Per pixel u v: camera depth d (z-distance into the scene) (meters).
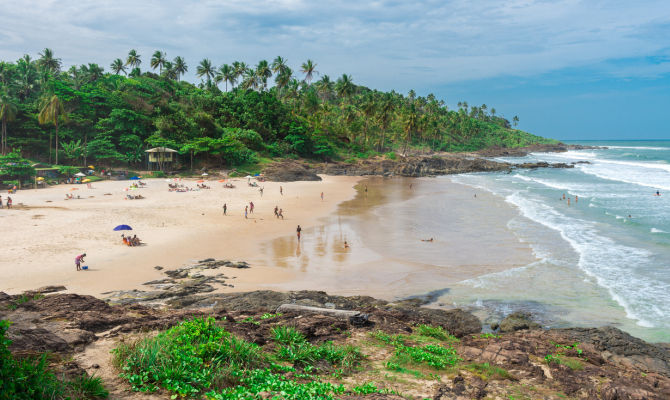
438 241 36.31
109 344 9.34
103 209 46.84
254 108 121.88
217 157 94.12
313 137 123.69
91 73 127.06
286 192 69.56
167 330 10.15
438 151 193.75
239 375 8.15
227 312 15.05
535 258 30.56
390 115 158.50
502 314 20.56
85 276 25.11
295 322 12.82
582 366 11.62
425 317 18.52
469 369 10.62
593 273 26.69
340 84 146.88
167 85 127.06
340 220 45.88
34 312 11.57
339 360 10.28
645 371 13.27
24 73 105.62
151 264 28.19
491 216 47.66
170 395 7.19
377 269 28.47
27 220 39.06
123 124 92.94
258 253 32.19
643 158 144.62
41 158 85.25
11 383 5.78
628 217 44.91
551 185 76.56
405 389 8.84
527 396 9.20
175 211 47.97
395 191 72.56
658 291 23.31
